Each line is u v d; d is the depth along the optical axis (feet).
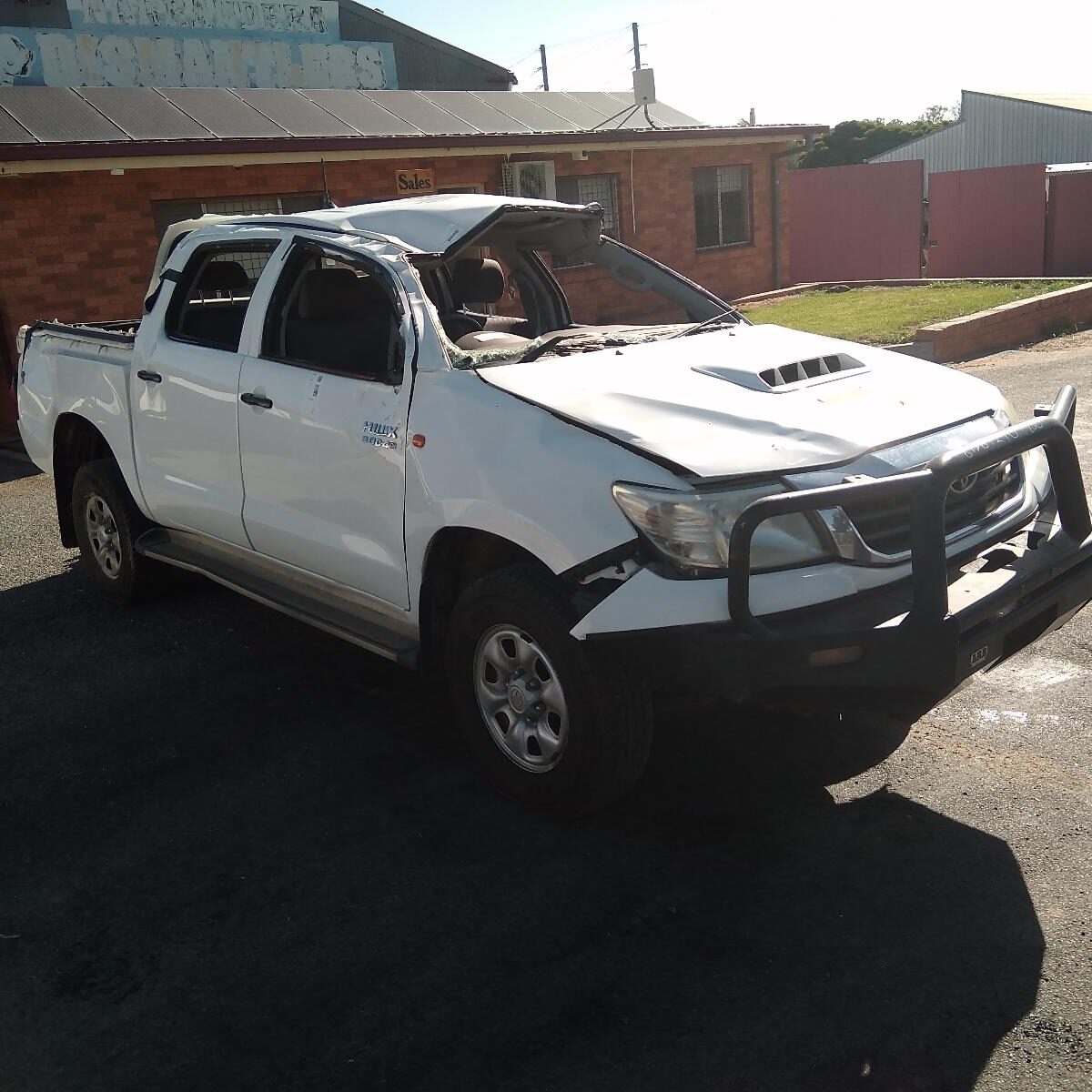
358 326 15.24
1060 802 12.60
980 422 12.99
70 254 39.91
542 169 53.47
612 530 11.30
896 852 11.80
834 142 176.96
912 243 77.66
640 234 59.36
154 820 13.14
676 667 11.02
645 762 12.12
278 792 13.67
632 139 55.26
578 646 11.55
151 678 17.22
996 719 14.67
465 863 12.01
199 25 62.18
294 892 11.64
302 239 15.70
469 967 10.34
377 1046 9.42
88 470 19.80
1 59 51.98
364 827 12.80
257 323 15.97
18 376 21.85
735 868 11.67
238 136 42.52
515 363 13.97
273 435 15.34
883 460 11.62
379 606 14.64
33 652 18.52
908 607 11.01
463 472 12.62
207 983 10.30
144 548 18.93
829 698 11.04
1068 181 74.33
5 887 11.93
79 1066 9.32
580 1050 9.24
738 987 9.89
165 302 17.90
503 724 12.98
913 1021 9.36
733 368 13.42
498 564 13.39
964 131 135.33
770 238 66.80
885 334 45.44
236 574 17.15
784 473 11.27
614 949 10.49
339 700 16.19
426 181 49.62
